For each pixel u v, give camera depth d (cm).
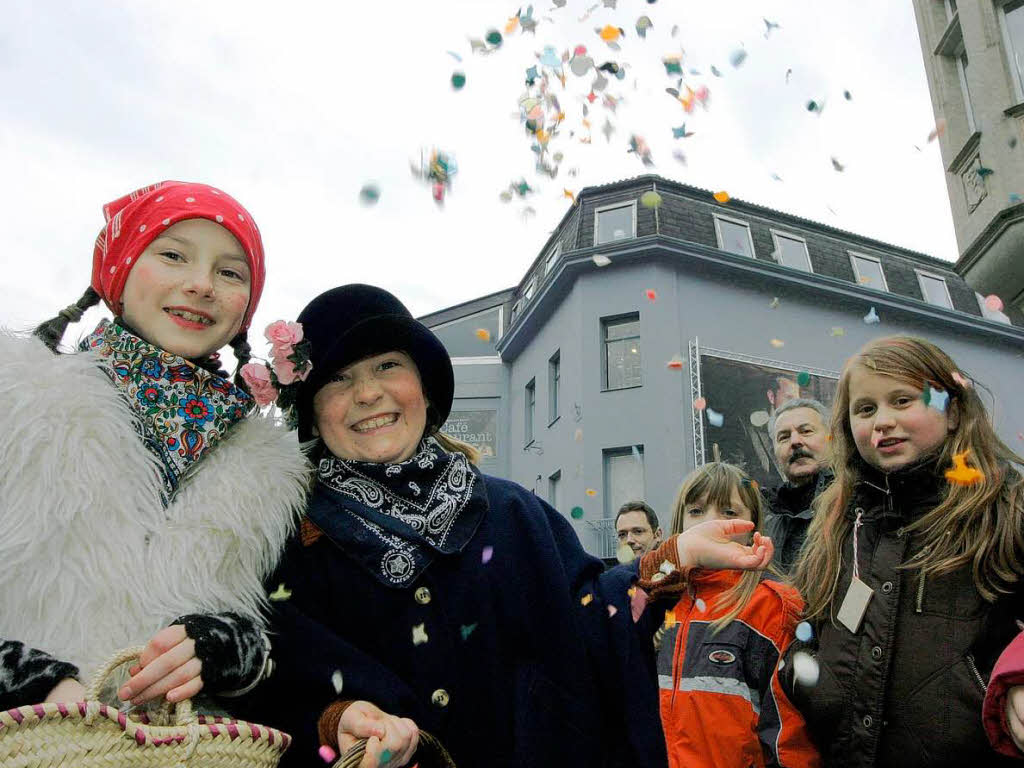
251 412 159
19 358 133
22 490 124
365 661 148
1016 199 337
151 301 148
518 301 1809
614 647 158
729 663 222
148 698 116
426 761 146
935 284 1672
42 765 99
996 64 781
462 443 199
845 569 184
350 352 167
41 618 124
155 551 134
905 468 176
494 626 160
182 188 157
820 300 1487
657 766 147
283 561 160
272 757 121
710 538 158
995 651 154
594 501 1298
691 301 1387
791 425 327
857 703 167
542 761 149
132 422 140
